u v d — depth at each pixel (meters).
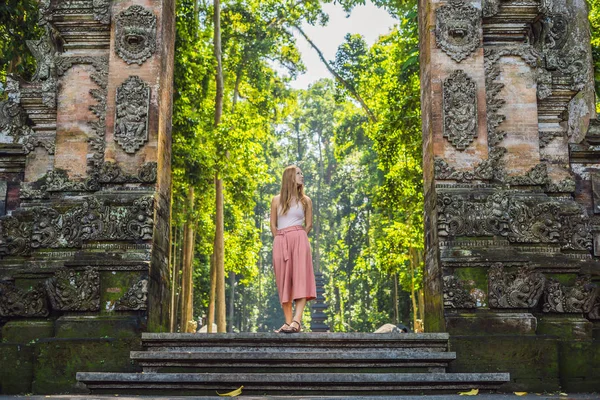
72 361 8.65
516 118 10.05
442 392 7.66
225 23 33.25
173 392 7.56
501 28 10.26
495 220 9.30
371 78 33.31
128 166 9.69
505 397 7.08
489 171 9.61
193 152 22.28
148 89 9.86
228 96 34.19
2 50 16.02
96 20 10.16
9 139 10.68
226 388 7.50
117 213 9.37
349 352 8.12
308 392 7.47
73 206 9.69
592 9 19.78
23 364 8.77
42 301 9.24
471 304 8.97
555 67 10.42
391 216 34.47
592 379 8.66
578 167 10.48
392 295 43.69
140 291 9.05
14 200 10.61
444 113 9.80
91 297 9.03
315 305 35.75
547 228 9.48
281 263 9.13
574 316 9.24
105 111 10.12
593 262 9.91
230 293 50.22
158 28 10.05
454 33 9.98
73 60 10.31
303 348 8.41
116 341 8.71
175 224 27.41
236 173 27.59
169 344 8.60
